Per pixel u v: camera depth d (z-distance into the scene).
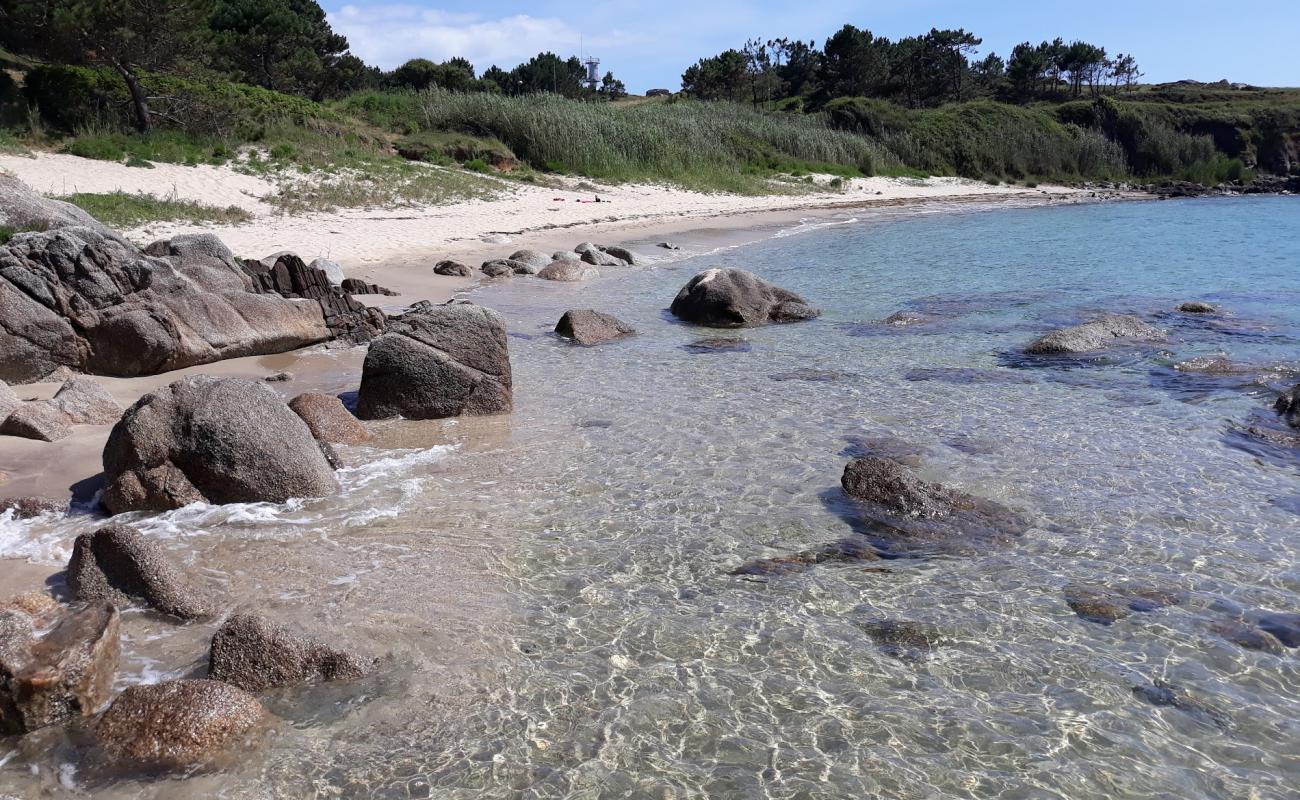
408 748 4.96
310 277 15.04
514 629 6.16
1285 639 6.02
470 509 8.16
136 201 22.94
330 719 5.19
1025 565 7.11
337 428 10.00
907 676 5.62
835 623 6.25
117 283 12.34
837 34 78.62
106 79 30.42
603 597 6.60
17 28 29.42
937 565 7.13
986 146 60.31
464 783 4.71
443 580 6.82
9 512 7.77
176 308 12.80
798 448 9.84
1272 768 4.83
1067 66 85.06
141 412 8.08
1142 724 5.17
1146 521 7.89
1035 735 5.08
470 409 11.05
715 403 11.59
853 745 5.00
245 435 8.10
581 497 8.46
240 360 13.48
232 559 7.09
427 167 34.12
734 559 7.23
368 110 40.47
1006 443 9.96
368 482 8.77
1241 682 5.57
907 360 13.95
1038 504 8.30
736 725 5.17
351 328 15.13
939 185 54.16
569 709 5.30
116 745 4.85
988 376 12.88
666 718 5.23
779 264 24.78
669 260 25.42
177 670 5.64
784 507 8.25
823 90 79.75
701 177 42.84
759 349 14.83
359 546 7.36
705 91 78.06
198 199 24.88
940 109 66.94
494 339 11.21
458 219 28.33
